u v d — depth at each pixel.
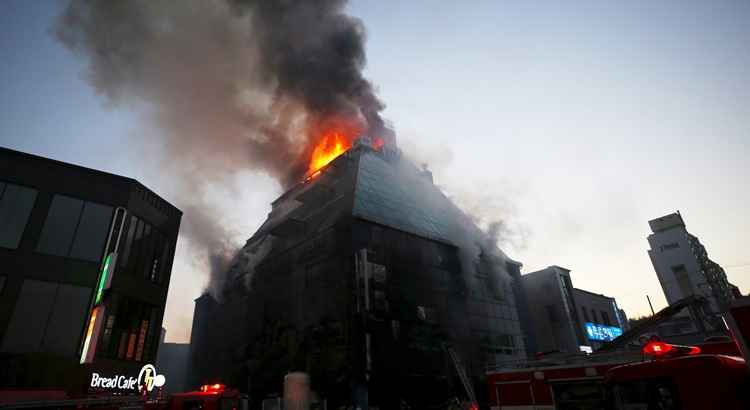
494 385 13.73
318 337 29.23
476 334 34.50
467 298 35.97
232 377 36.94
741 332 6.35
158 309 27.16
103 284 21.52
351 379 25.34
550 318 42.09
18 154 22.19
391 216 35.28
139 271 25.78
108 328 22.53
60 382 19.31
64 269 21.67
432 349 30.16
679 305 22.09
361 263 29.47
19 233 21.00
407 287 31.62
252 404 32.28
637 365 7.75
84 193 23.73
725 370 6.72
